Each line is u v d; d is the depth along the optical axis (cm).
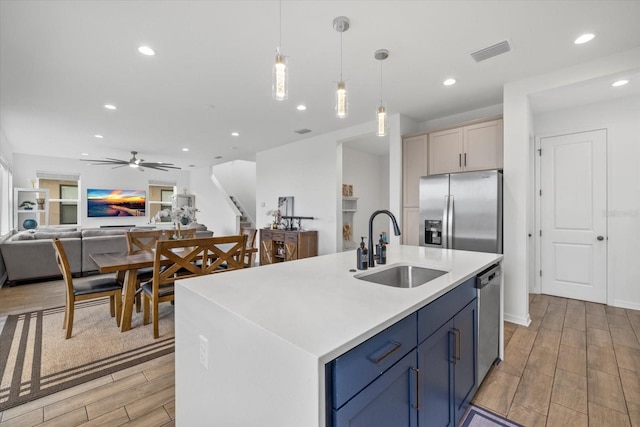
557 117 391
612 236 356
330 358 75
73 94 335
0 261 431
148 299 296
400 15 202
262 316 99
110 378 203
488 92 334
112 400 180
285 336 83
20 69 275
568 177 385
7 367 216
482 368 189
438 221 351
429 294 125
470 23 210
